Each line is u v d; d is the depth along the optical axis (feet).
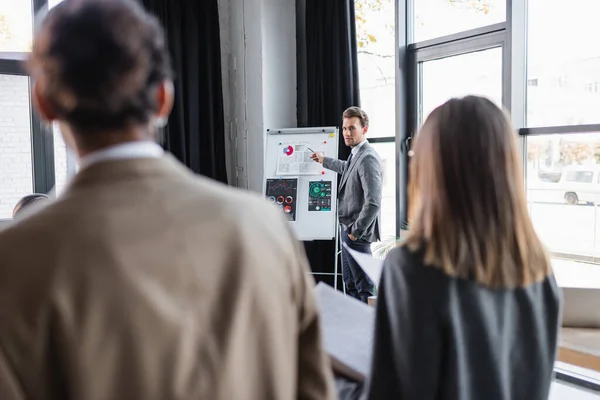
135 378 1.73
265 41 15.29
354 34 14.07
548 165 10.73
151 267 1.80
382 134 14.29
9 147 13.78
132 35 1.91
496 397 3.08
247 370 1.94
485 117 3.17
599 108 9.91
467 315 3.00
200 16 15.43
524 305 3.23
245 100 15.93
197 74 15.35
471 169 3.11
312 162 14.11
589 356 4.80
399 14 13.34
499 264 3.07
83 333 1.69
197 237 1.90
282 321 2.09
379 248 13.42
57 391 1.72
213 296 1.89
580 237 10.29
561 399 7.82
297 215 13.97
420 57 13.32
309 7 14.82
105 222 1.81
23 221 1.86
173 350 1.78
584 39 10.07
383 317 3.17
